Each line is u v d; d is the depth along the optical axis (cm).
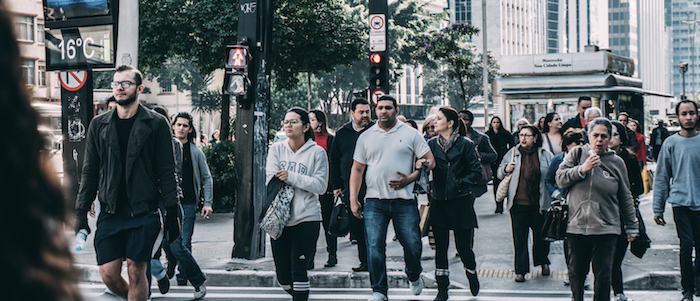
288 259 594
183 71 5059
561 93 2200
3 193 67
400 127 624
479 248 970
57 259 71
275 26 1983
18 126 68
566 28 16462
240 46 826
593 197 549
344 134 755
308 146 593
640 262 823
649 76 19600
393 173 614
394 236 1073
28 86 69
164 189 500
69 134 930
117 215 494
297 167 585
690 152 632
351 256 911
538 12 14650
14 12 68
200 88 5209
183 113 711
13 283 67
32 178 69
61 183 72
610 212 549
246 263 831
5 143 67
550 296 697
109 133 491
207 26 1906
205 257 879
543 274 785
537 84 2231
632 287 738
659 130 2364
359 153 630
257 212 859
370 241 616
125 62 878
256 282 766
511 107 2261
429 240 765
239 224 858
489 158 888
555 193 595
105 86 4616
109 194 489
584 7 16925
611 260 553
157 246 507
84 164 499
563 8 15738
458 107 7319
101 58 880
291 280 596
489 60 6919
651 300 681
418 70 9931
